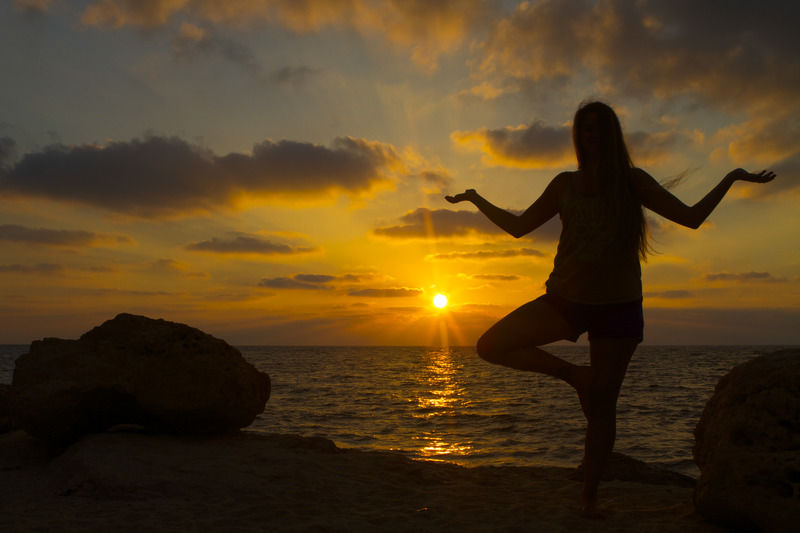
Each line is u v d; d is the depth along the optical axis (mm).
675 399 25141
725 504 3379
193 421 6207
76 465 4973
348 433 14641
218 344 6637
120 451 5195
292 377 43969
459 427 15930
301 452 5738
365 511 4047
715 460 3518
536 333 3303
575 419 17609
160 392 6023
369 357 114750
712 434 3773
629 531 3494
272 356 123250
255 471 4875
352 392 29391
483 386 34812
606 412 3455
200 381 6191
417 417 18312
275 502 4195
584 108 3432
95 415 6023
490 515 3939
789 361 3572
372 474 5148
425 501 4336
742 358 94000
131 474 4656
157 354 6207
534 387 33812
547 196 3613
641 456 11234
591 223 3273
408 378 43375
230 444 5977
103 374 5938
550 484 5066
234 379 6418
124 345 6270
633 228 3266
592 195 3336
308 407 21266
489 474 5500
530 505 4219
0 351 145875
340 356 123562
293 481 4699
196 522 3713
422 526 3674
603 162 3326
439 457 11148
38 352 6195
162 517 3816
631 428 15320
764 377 3574
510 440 13469
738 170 3143
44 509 4066
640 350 165500
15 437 6559
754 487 3256
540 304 3350
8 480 5020
